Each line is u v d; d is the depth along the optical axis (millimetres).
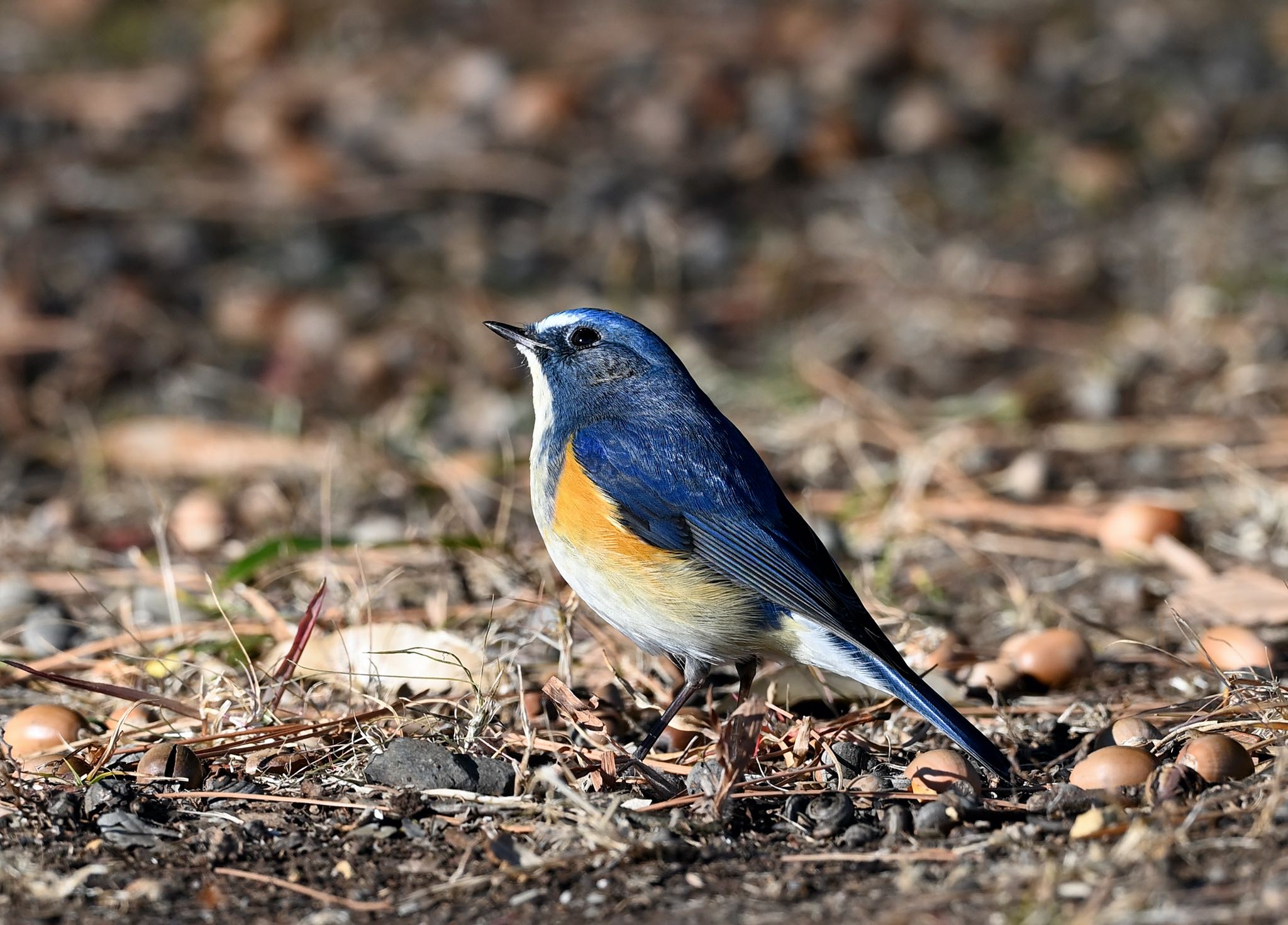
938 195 18219
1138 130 19328
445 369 15258
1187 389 14703
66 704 9125
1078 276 16703
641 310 15961
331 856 7219
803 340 15734
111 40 21891
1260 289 16141
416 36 21688
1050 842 7078
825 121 18891
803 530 8805
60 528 12523
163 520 10812
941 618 10727
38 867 7102
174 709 8469
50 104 19750
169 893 6902
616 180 18172
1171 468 13312
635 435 8773
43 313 15875
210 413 14633
